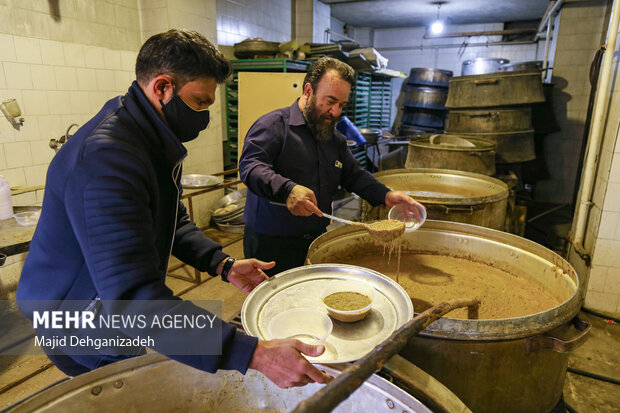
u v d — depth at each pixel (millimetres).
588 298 2801
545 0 6398
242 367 760
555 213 5066
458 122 4234
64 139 3021
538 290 1628
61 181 815
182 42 838
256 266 1220
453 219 2213
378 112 7223
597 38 4832
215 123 4348
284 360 751
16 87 2742
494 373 1114
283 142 1710
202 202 4348
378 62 5820
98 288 757
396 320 1046
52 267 915
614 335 2494
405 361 989
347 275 1284
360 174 1933
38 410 819
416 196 2246
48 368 2158
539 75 3941
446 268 1840
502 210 2369
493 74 3977
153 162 916
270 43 4434
